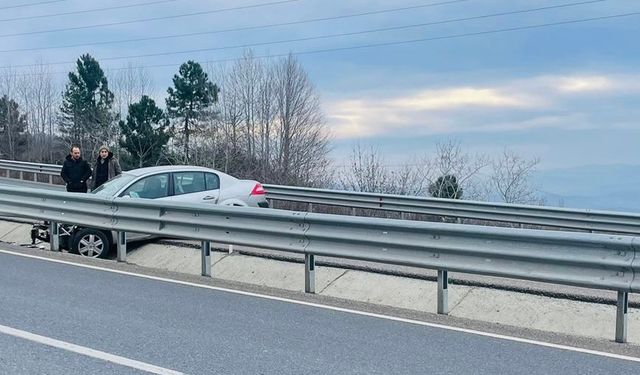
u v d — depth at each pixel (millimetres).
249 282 10203
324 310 7844
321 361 5848
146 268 10297
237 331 6785
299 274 10047
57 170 31562
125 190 11852
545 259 7359
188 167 12742
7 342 6152
